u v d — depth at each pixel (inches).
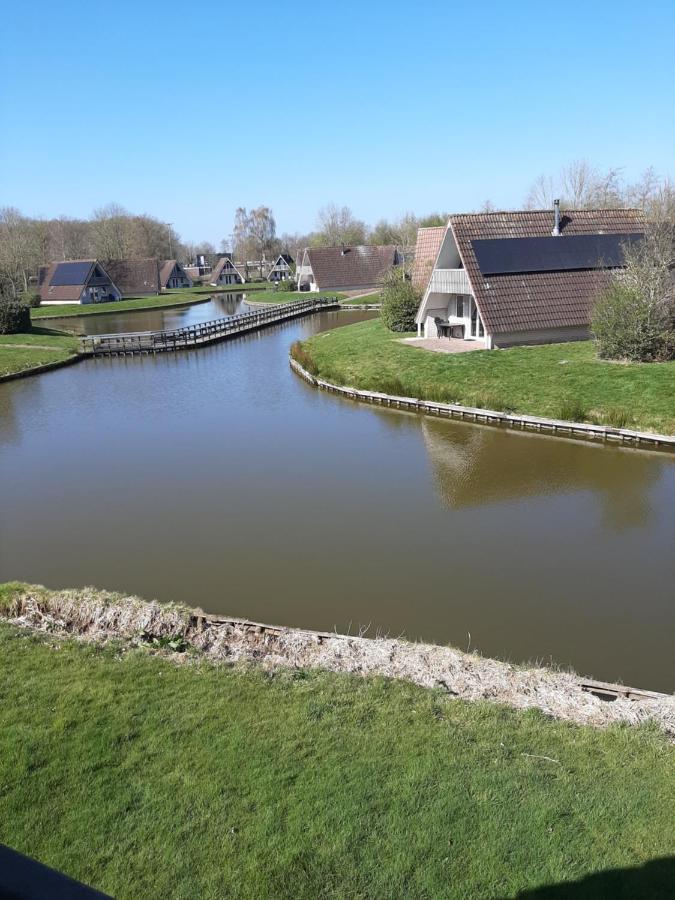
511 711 252.2
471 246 1024.9
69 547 481.4
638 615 367.6
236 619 332.2
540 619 367.6
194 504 555.8
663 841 187.8
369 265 2682.1
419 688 267.7
